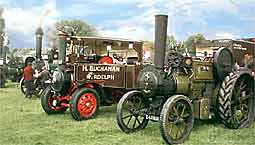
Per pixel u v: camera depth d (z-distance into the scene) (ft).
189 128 19.36
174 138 18.58
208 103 21.26
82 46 32.22
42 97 29.04
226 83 21.40
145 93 19.58
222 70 22.03
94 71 28.09
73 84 28.48
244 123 22.56
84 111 26.17
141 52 35.35
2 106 34.42
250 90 22.99
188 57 20.38
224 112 21.24
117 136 20.43
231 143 18.66
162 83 19.11
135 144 18.57
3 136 20.65
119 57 35.45
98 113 28.60
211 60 22.75
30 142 19.22
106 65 28.58
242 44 26.32
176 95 18.99
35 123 24.93
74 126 23.75
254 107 23.06
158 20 19.26
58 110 29.50
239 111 22.89
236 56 25.85
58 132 21.77
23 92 46.37
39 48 43.91
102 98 29.30
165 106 18.20
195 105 20.92
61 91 29.14
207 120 24.36
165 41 19.44
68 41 30.71
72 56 31.17
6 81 67.41
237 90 22.40
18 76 68.85
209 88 22.21
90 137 20.31
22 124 24.56
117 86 28.91
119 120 20.76
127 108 21.24
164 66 19.75
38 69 42.24
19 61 77.82
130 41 35.12
